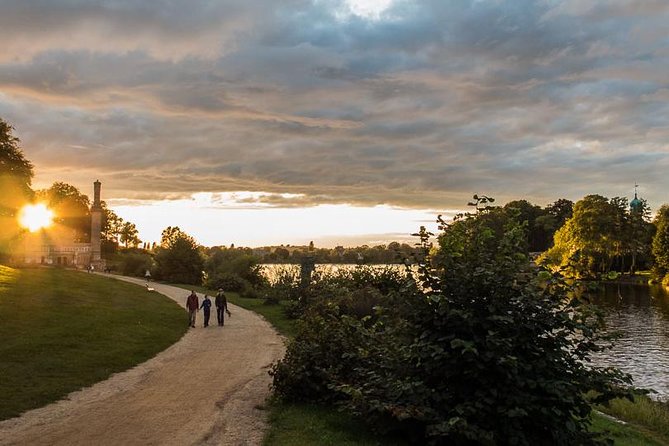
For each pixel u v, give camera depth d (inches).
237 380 589.6
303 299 1224.2
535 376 309.0
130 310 1288.1
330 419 415.2
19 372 585.9
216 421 425.1
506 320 301.0
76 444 371.2
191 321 1128.8
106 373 618.2
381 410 327.9
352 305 802.2
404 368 343.6
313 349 484.4
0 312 989.8
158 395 517.0
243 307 1568.7
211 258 3348.9
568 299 329.1
